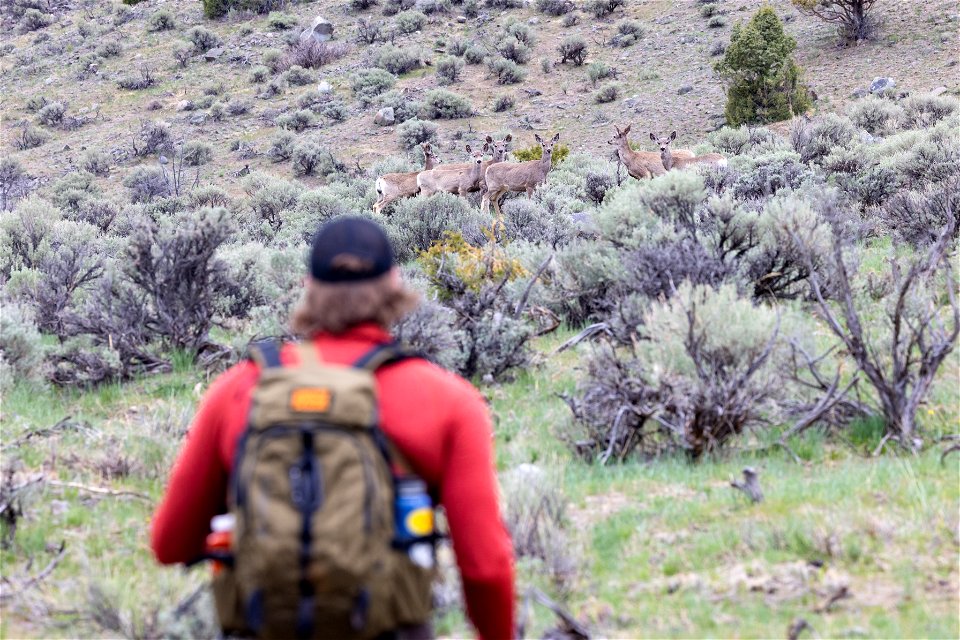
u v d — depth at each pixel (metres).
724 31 155.38
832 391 19.20
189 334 28.53
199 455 6.47
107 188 132.50
